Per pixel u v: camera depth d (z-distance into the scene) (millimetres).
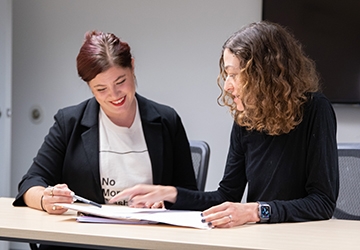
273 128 1628
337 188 1644
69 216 1581
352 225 1490
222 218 1430
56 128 1957
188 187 2004
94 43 1769
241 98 1631
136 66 3486
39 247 1792
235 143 1812
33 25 3713
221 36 3324
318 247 1211
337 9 3068
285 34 1675
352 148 1973
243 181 1813
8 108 3342
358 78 3045
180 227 1423
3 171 3322
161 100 3451
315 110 1645
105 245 1299
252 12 3264
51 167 1907
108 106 1828
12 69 3756
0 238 1398
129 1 3496
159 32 3441
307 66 1703
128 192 1628
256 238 1294
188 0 3381
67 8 3635
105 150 1920
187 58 3396
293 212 1515
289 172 1650
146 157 1940
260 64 1604
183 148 2035
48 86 3697
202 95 3377
